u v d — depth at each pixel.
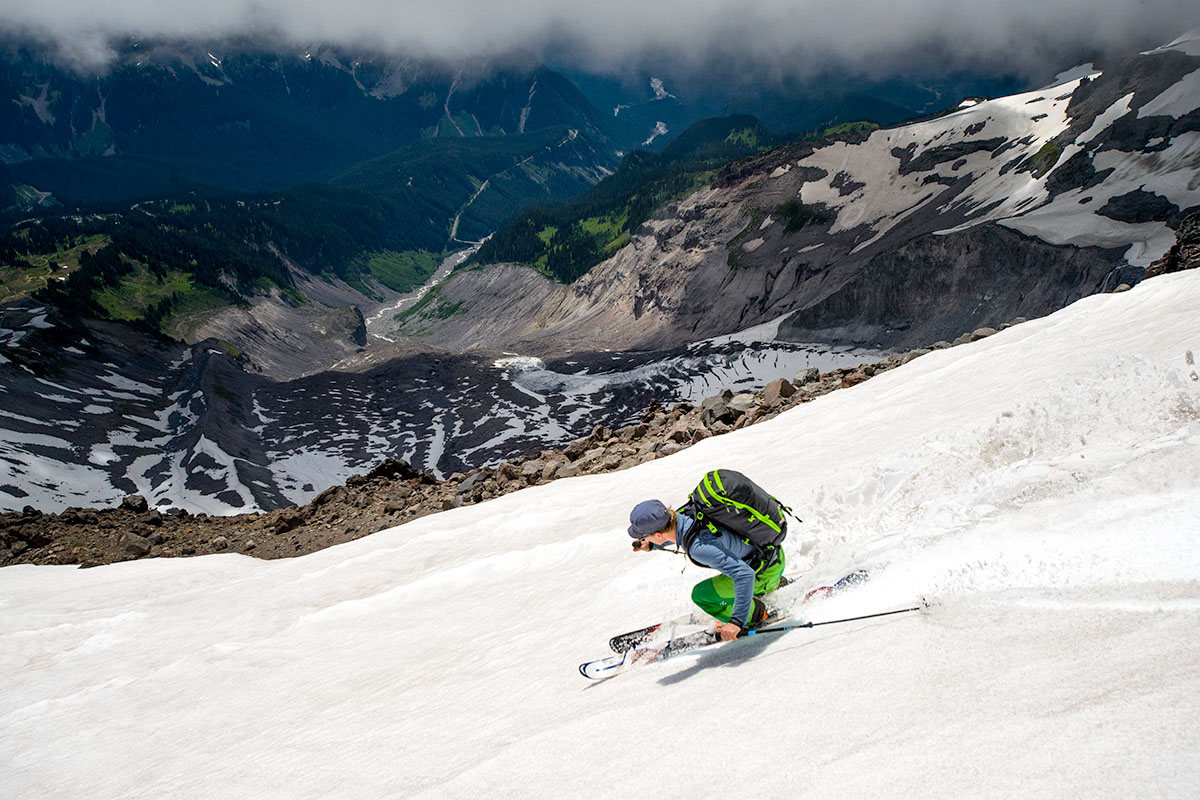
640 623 5.56
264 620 12.45
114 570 17.53
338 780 4.79
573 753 3.41
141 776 7.37
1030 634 2.71
